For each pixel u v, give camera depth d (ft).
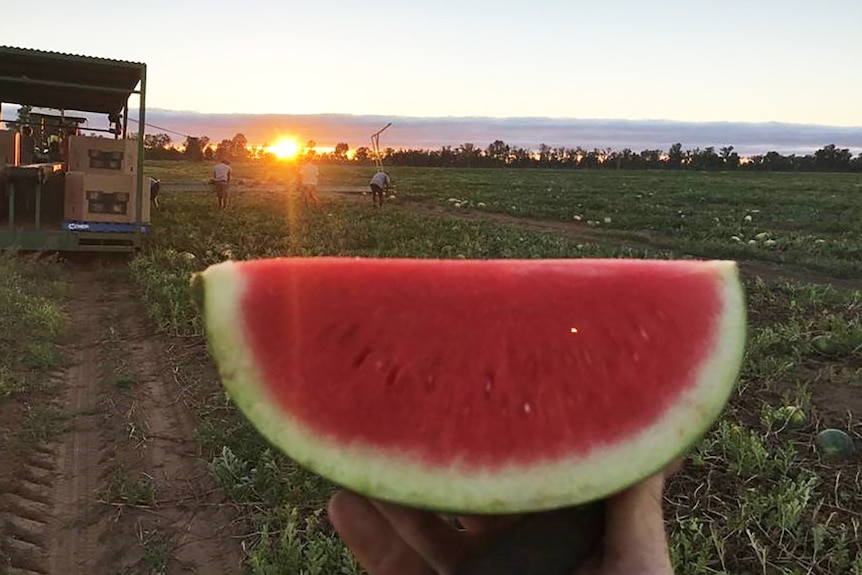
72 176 32.86
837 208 78.13
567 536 3.59
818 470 13.65
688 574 10.39
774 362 18.99
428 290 3.90
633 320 3.89
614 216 66.44
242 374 3.65
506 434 3.71
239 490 12.68
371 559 4.42
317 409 3.70
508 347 3.84
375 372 3.77
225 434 14.93
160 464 14.10
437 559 4.12
